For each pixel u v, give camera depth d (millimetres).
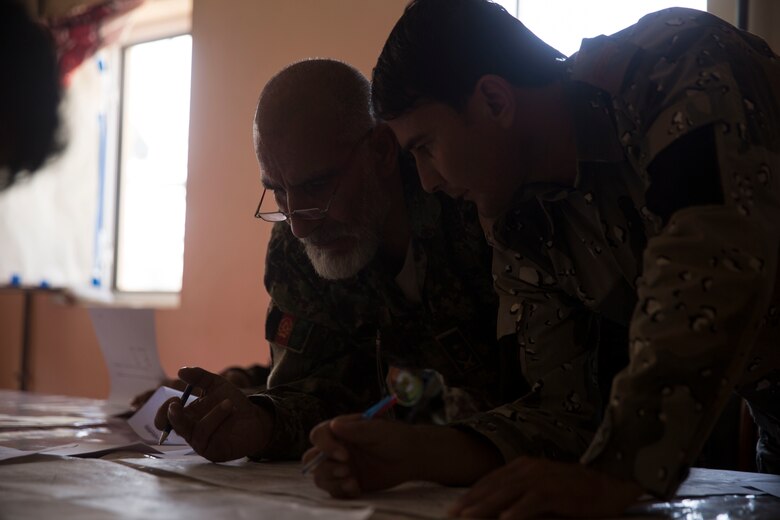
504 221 1163
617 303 1129
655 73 929
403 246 1495
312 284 1518
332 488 944
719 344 799
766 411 1270
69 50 3766
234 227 3344
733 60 904
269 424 1327
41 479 1027
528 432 1066
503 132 1026
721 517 879
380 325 1523
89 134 3928
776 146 902
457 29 1006
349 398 1487
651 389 814
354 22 3074
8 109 906
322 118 1405
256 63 3328
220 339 3354
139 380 2094
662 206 861
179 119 3863
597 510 810
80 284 3930
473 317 1501
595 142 1039
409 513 857
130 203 3982
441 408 2162
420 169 1085
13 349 4086
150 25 3936
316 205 1424
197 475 1110
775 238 839
